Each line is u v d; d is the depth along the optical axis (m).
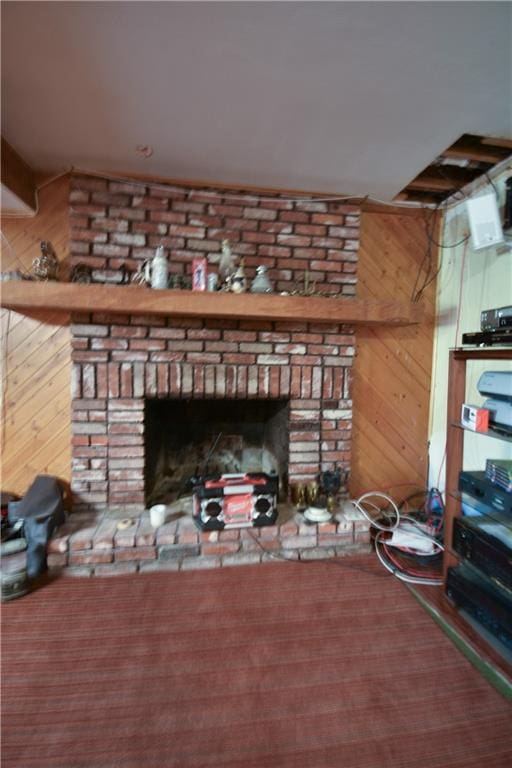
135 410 2.10
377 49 1.18
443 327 2.42
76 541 1.84
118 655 1.36
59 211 2.05
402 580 1.83
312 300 1.97
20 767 1.00
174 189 2.09
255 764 1.01
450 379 1.67
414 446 2.52
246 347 2.18
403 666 1.33
